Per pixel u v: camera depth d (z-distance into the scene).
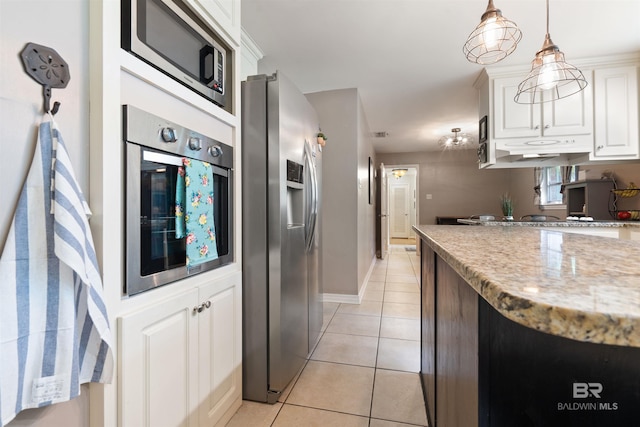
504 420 0.67
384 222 6.59
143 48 1.06
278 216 1.71
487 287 0.46
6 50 0.72
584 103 2.77
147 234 1.06
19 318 0.72
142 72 1.04
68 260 0.75
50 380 0.76
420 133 5.34
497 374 0.67
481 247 0.86
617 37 2.38
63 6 0.83
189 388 1.23
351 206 3.41
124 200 0.97
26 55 0.75
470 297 0.77
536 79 1.86
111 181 0.92
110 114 0.91
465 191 6.75
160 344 1.09
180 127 1.19
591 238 1.13
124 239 0.97
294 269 1.89
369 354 2.23
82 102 0.88
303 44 2.48
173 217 1.17
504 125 2.91
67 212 0.77
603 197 3.09
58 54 0.82
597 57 2.69
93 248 0.85
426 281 1.68
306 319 2.11
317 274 2.42
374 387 1.83
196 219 1.25
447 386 1.10
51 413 0.81
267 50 2.57
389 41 2.44
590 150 2.76
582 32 2.31
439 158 6.88
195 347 1.27
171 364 1.14
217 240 1.48
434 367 1.40
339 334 2.57
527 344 0.66
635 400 0.63
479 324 0.68
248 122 1.76
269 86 1.73
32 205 0.75
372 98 3.67
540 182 4.68
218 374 1.43
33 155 0.76
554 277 0.49
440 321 1.26
